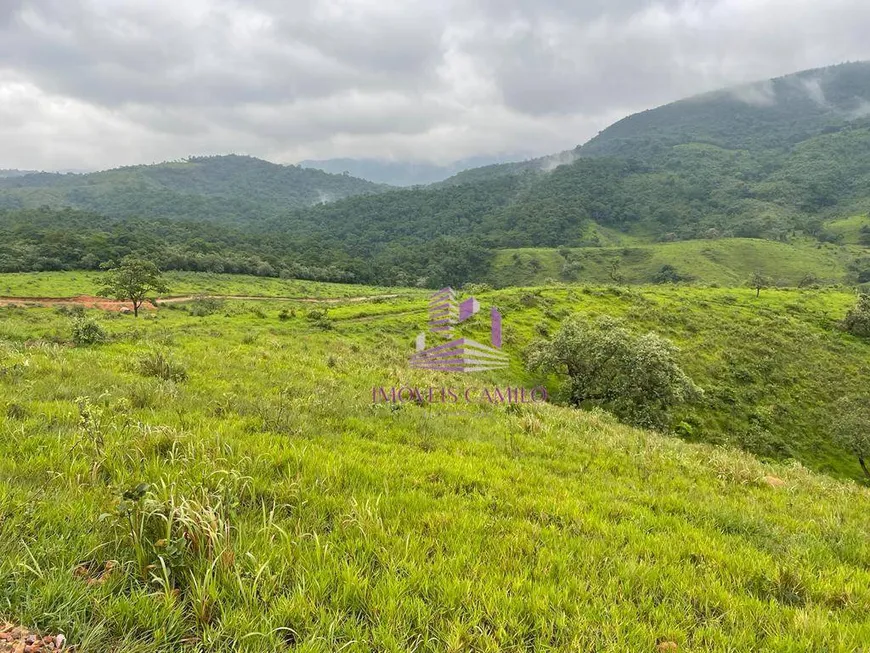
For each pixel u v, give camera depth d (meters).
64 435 5.98
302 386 12.66
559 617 3.46
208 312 60.00
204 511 3.78
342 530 4.44
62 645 2.66
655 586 4.19
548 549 4.52
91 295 80.12
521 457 8.39
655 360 30.56
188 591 3.24
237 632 2.92
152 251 120.88
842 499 9.02
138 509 3.73
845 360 49.38
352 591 3.48
